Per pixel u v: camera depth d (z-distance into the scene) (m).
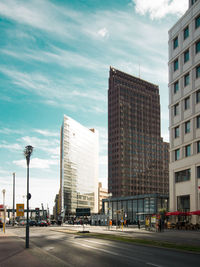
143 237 33.88
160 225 46.72
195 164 57.56
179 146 63.19
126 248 23.16
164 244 25.17
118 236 35.47
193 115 59.62
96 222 88.81
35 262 15.84
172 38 68.69
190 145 60.09
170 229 55.25
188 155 60.84
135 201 100.12
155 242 27.06
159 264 14.98
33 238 35.47
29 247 24.34
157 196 92.56
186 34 64.00
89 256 18.25
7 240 32.88
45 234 44.06
